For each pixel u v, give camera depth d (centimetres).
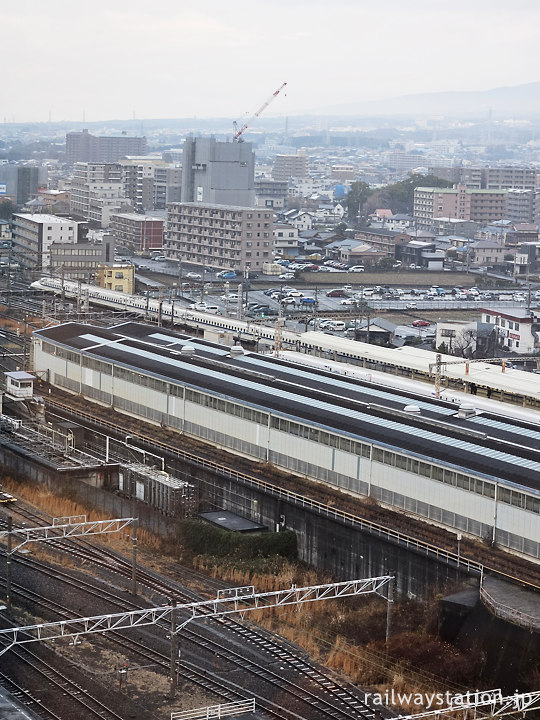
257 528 5450
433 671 4191
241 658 4278
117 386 7238
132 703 3884
